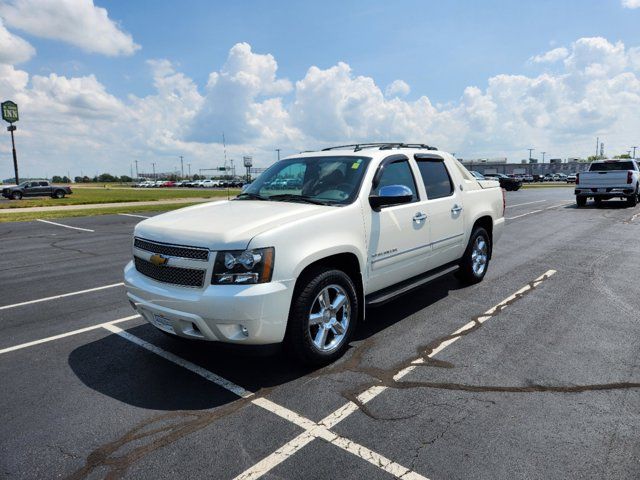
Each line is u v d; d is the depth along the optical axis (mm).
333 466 2541
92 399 3375
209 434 2881
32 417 3133
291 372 3744
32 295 6434
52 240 12328
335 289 3867
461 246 5742
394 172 4660
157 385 3578
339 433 2861
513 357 3941
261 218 3623
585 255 8391
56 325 5090
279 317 3365
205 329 3320
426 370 3721
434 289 6164
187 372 3799
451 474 2457
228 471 2520
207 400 3320
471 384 3471
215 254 3305
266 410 3158
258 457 2639
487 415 3035
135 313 5508
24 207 26828
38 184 41375
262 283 3299
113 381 3666
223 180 114938
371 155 4516
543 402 3188
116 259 9305
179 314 3396
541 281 6516
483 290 6078
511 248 9211
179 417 3098
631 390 3342
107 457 2670
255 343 3359
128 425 3014
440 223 5188
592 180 18297
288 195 4500
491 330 4598
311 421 3008
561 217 14867
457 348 4156
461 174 5934
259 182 4992
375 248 4223
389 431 2875
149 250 3734
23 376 3793
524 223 13422
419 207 4828
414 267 4855
